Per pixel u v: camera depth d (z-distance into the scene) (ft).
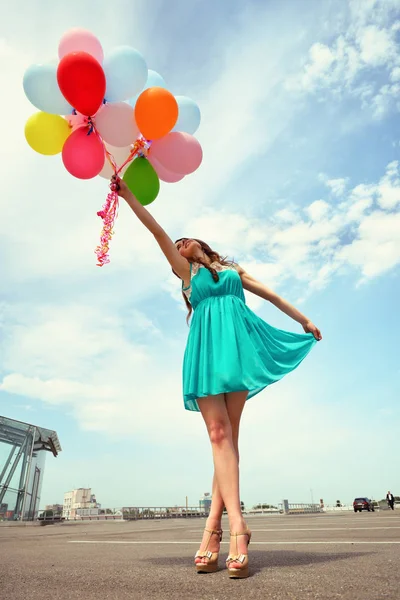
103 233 7.99
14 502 37.19
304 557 5.89
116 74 7.93
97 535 15.96
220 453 5.57
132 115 8.02
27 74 7.81
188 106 9.01
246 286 7.34
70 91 7.27
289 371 6.60
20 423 39.50
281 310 7.42
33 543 11.66
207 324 6.33
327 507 127.24
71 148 7.80
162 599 3.57
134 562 6.29
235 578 4.50
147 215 6.47
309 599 3.35
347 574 4.32
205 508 72.28
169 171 9.34
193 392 5.95
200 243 7.13
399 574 4.20
